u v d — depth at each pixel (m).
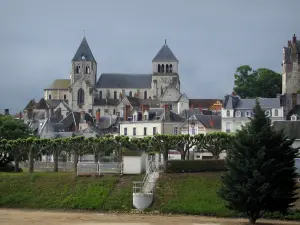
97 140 95.75
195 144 92.88
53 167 103.50
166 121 145.00
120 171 86.12
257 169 66.69
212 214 73.56
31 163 94.44
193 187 79.56
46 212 76.50
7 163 107.25
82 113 182.00
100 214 74.25
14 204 80.81
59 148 96.25
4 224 64.88
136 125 149.50
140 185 80.94
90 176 85.44
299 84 184.88
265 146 67.94
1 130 116.94
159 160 98.38
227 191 67.88
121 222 66.88
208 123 142.25
